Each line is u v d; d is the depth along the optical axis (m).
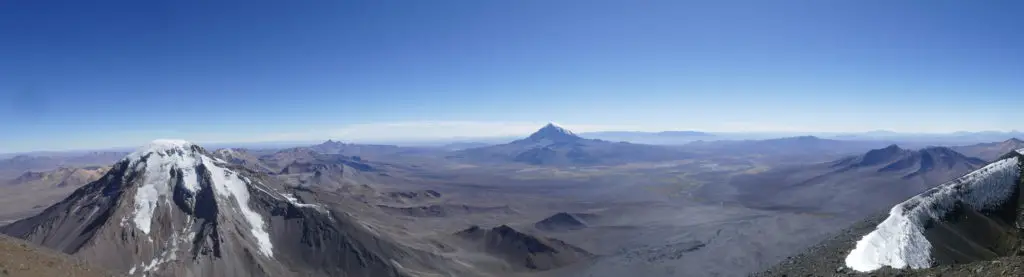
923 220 90.69
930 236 86.19
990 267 46.09
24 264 46.81
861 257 72.06
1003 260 46.66
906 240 81.12
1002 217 97.38
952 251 83.06
